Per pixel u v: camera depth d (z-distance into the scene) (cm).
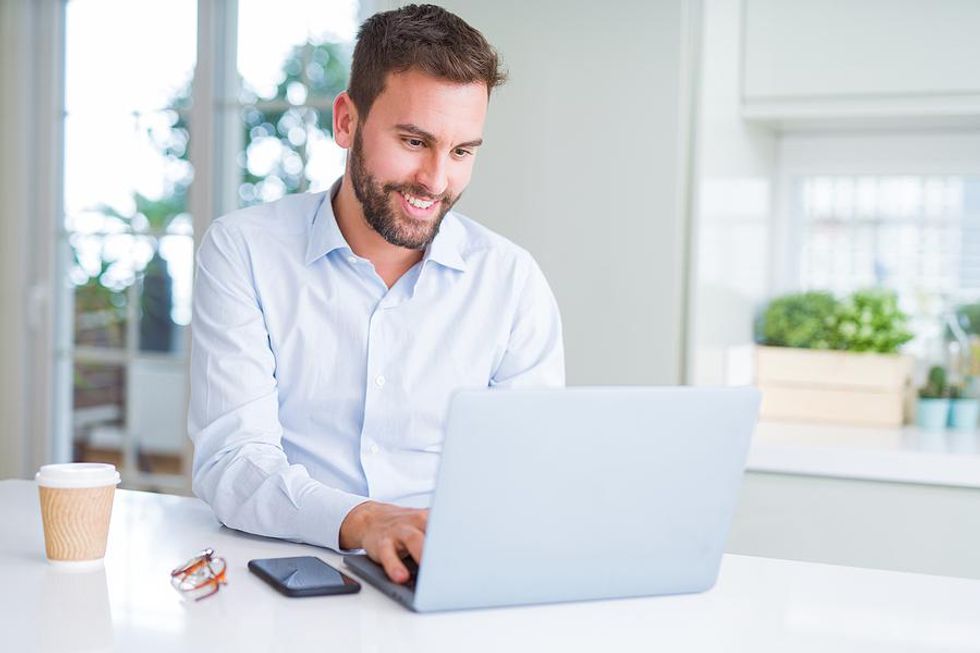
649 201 249
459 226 176
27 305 364
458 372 169
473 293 172
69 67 364
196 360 160
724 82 261
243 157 346
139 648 100
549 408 111
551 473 113
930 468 233
